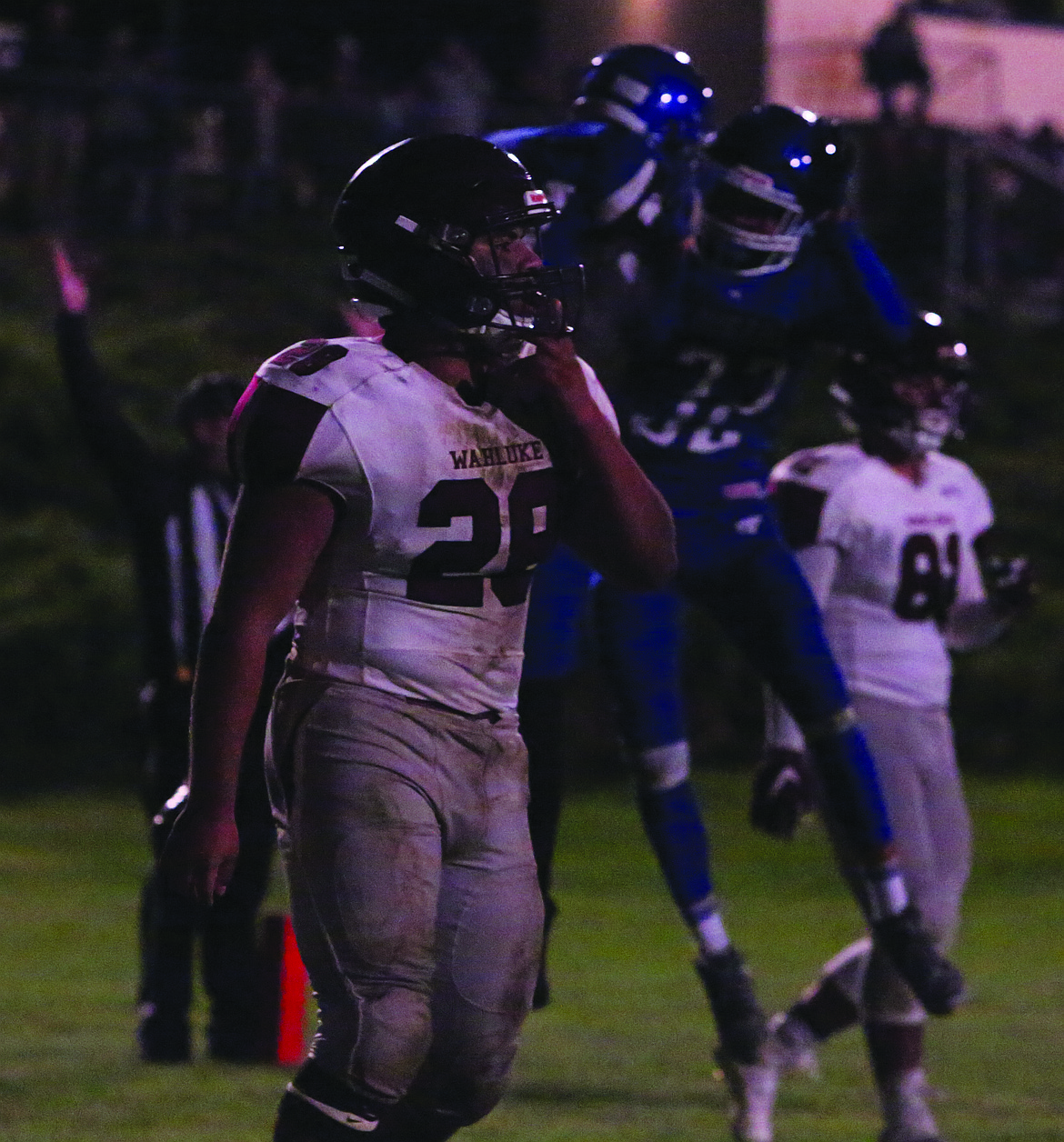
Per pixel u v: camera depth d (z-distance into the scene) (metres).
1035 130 73.12
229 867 10.59
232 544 10.70
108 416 21.16
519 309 10.87
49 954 27.77
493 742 11.16
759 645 17.64
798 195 17.00
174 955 21.00
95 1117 18.08
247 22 70.88
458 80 60.81
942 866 18.02
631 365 17.66
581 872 36.00
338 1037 10.77
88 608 52.50
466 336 10.91
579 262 16.88
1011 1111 19.33
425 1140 11.53
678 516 17.53
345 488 10.62
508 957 11.22
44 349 59.62
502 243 10.95
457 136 11.23
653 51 17.03
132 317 60.00
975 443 64.94
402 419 10.62
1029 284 71.62
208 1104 18.77
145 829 40.47
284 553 10.58
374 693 10.85
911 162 66.62
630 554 11.50
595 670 50.75
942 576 18.19
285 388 10.60
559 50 25.78
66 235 61.88
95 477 59.06
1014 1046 22.75
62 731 49.56
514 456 10.95
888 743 17.88
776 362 17.78
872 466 18.17
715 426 17.55
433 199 10.85
